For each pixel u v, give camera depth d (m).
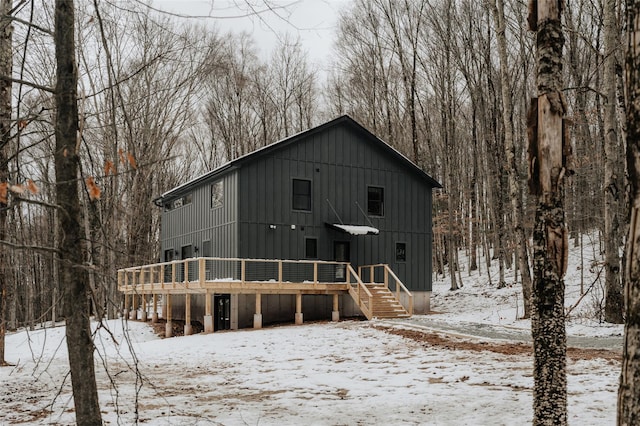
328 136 25.38
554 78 5.67
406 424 7.50
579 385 9.50
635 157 3.02
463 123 46.47
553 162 5.56
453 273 33.06
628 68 3.08
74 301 4.46
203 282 20.28
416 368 12.40
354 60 44.41
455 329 18.08
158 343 18.61
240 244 22.94
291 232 24.11
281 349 16.34
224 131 47.62
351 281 25.31
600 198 25.20
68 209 4.40
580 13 23.48
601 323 17.94
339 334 18.47
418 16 37.25
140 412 8.33
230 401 9.28
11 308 25.94
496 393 9.26
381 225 26.28
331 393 9.93
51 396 9.67
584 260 29.02
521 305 24.86
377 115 44.66
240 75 45.94
